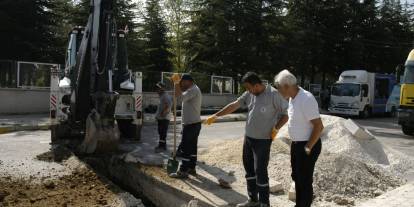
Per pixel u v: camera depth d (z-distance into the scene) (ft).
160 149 34.99
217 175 25.91
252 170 20.56
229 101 98.73
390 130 70.64
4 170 26.18
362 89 96.58
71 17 96.27
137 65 103.30
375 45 141.90
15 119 55.83
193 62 113.80
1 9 84.69
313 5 131.03
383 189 27.14
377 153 36.99
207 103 92.79
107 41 29.32
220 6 106.22
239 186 23.84
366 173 28.30
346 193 25.43
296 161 18.33
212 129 59.26
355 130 37.91
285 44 113.70
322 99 120.37
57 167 27.22
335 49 137.08
